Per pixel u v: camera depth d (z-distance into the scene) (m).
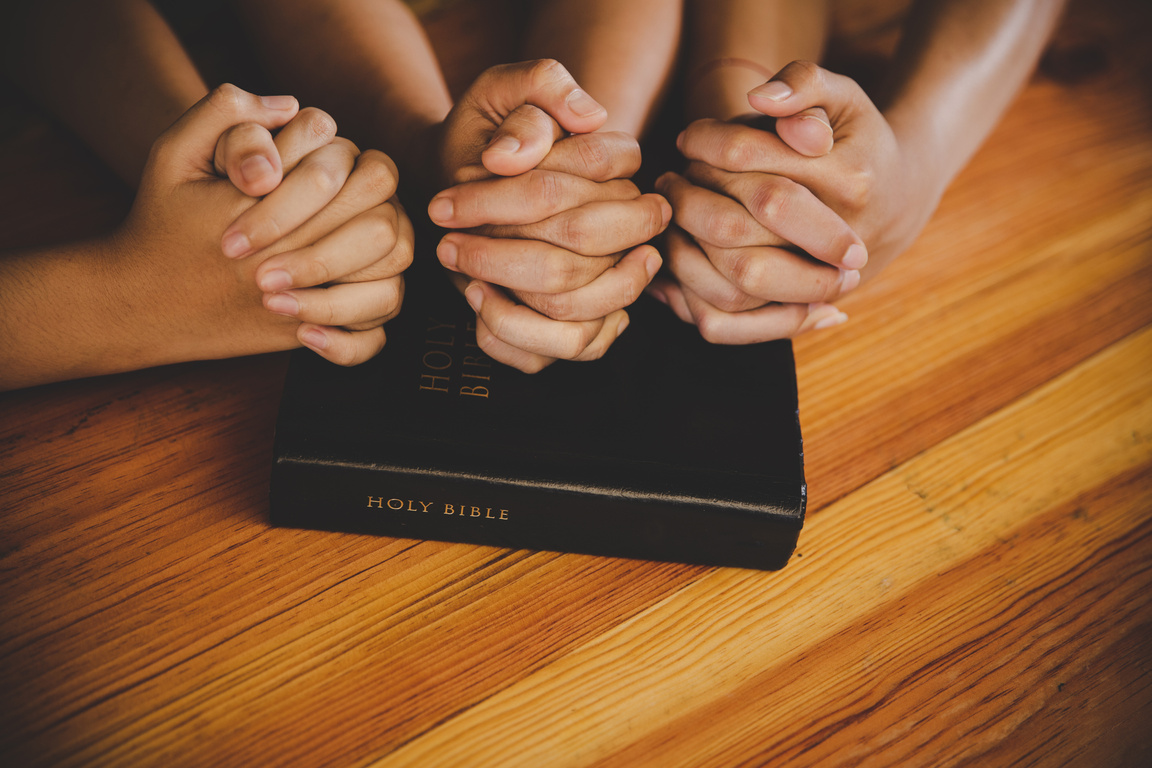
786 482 0.55
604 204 0.54
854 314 0.69
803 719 0.54
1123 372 0.68
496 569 0.56
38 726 0.51
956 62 0.66
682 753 0.52
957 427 0.64
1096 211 0.76
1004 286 0.71
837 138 0.56
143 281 0.55
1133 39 0.91
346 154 0.53
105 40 0.63
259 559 0.56
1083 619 0.58
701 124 0.56
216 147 0.52
